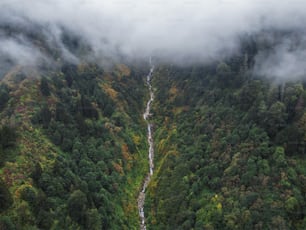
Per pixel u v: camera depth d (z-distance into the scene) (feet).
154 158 600.80
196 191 452.35
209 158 488.85
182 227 416.46
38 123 476.95
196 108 620.90
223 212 401.08
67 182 402.93
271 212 370.53
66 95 563.89
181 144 563.07
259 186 397.60
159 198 490.49
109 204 438.81
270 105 461.78
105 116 617.62
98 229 386.52
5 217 310.86
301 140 412.57
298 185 386.52
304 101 441.27
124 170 543.39
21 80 552.82
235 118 513.04
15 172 368.89
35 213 340.59
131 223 462.19
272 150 422.82
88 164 473.26
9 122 451.94
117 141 574.97
